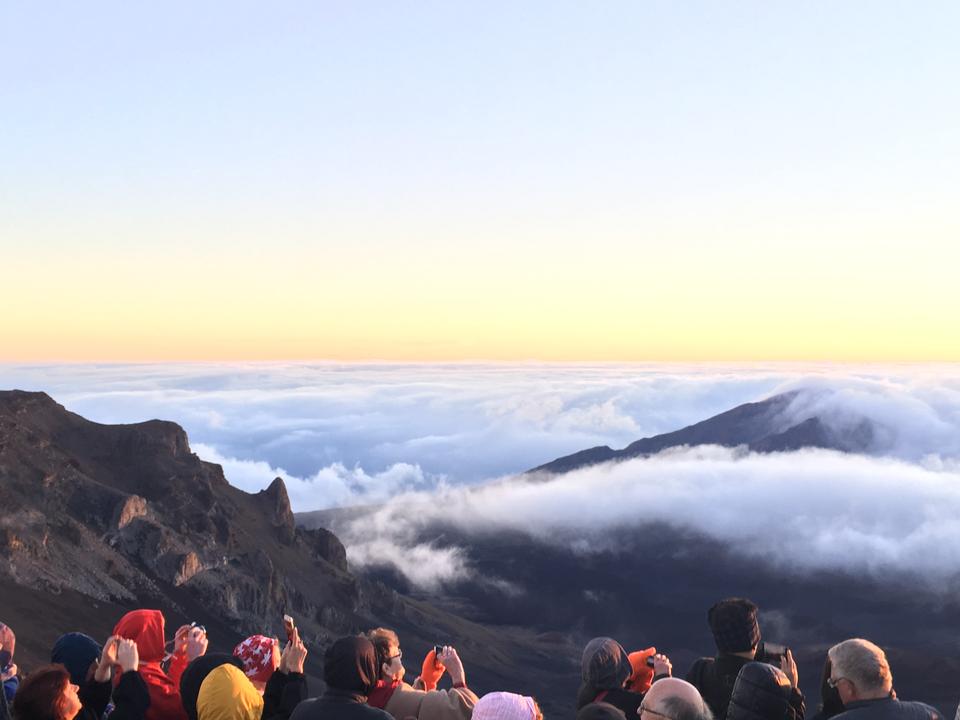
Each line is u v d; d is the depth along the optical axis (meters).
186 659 11.03
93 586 106.81
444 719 9.65
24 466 120.56
